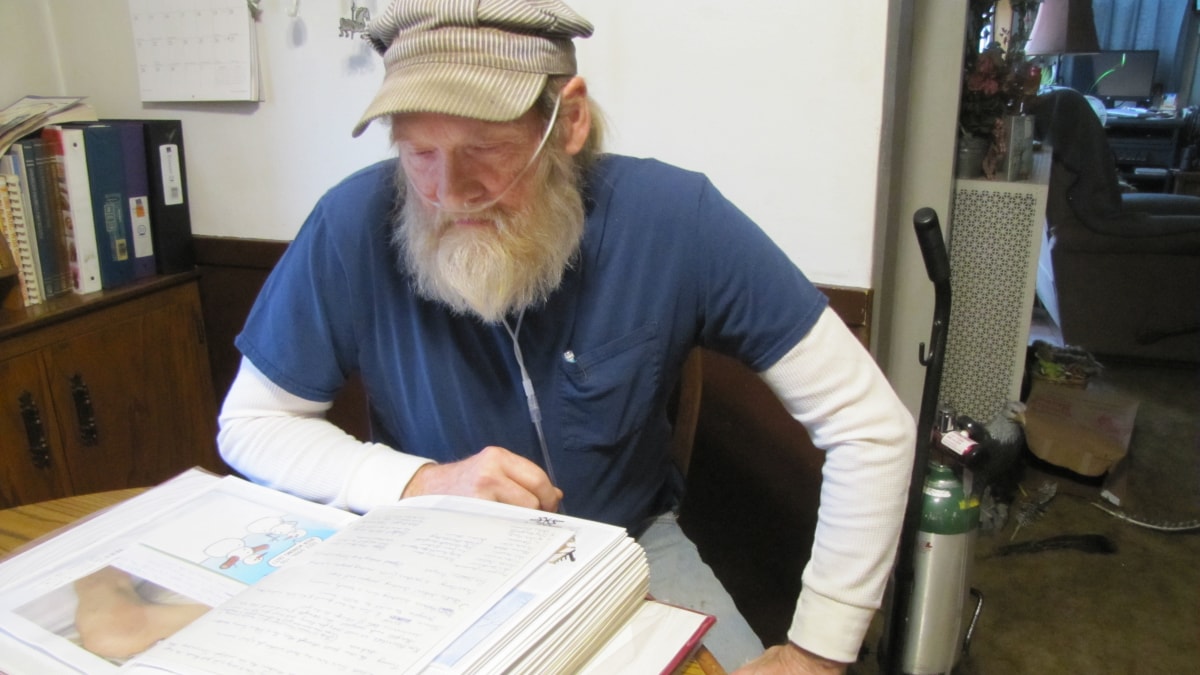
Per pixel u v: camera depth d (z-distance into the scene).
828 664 0.84
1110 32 5.79
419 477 0.85
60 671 0.58
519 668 0.54
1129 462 2.42
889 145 1.38
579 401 0.94
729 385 1.51
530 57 0.76
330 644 0.54
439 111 0.72
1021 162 2.05
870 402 0.89
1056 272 3.13
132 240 1.71
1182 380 3.01
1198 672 1.61
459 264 0.81
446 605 0.58
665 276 0.92
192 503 0.83
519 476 0.79
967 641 1.57
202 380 1.90
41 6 1.81
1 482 1.44
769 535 1.55
